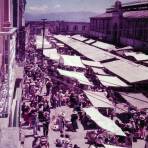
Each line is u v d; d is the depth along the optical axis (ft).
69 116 94.84
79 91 113.39
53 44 262.88
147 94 104.47
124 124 84.69
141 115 92.68
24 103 88.74
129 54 173.17
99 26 347.36
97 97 97.04
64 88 117.60
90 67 146.10
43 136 73.77
